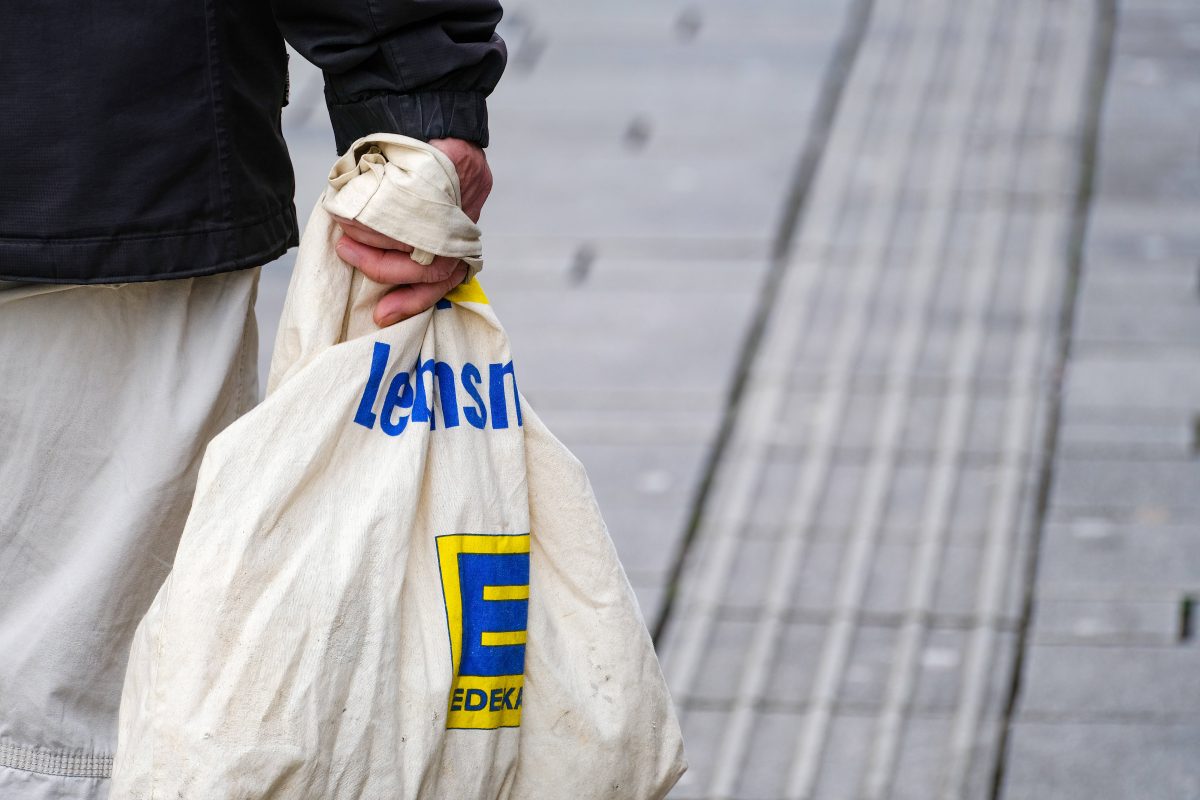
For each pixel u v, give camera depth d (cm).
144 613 520
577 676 509
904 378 1331
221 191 488
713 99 1959
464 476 488
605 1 2331
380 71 478
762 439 1248
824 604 1027
